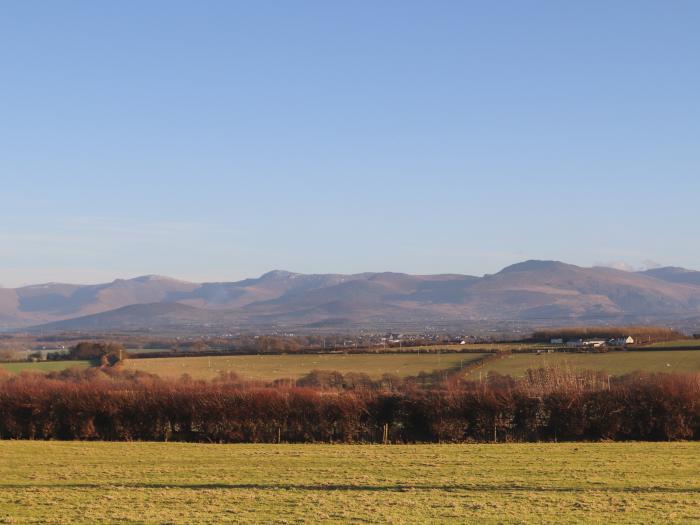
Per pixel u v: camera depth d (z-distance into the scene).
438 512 20.77
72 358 110.12
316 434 44.50
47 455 36.25
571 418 43.72
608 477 27.23
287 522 19.69
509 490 24.50
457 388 47.19
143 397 46.03
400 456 34.59
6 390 47.28
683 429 42.91
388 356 102.50
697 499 22.69
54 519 20.28
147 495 23.97
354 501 22.59
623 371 68.12
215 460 33.78
